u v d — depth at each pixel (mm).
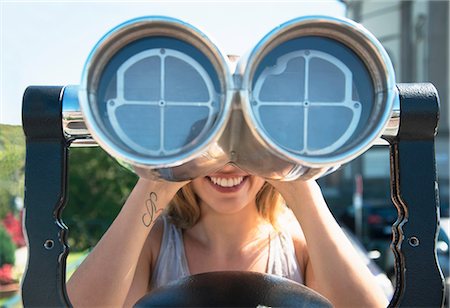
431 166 1116
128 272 1246
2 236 5207
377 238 8062
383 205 9023
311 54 937
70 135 1098
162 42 921
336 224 1325
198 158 939
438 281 1091
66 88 1090
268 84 924
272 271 1474
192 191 1478
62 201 1097
